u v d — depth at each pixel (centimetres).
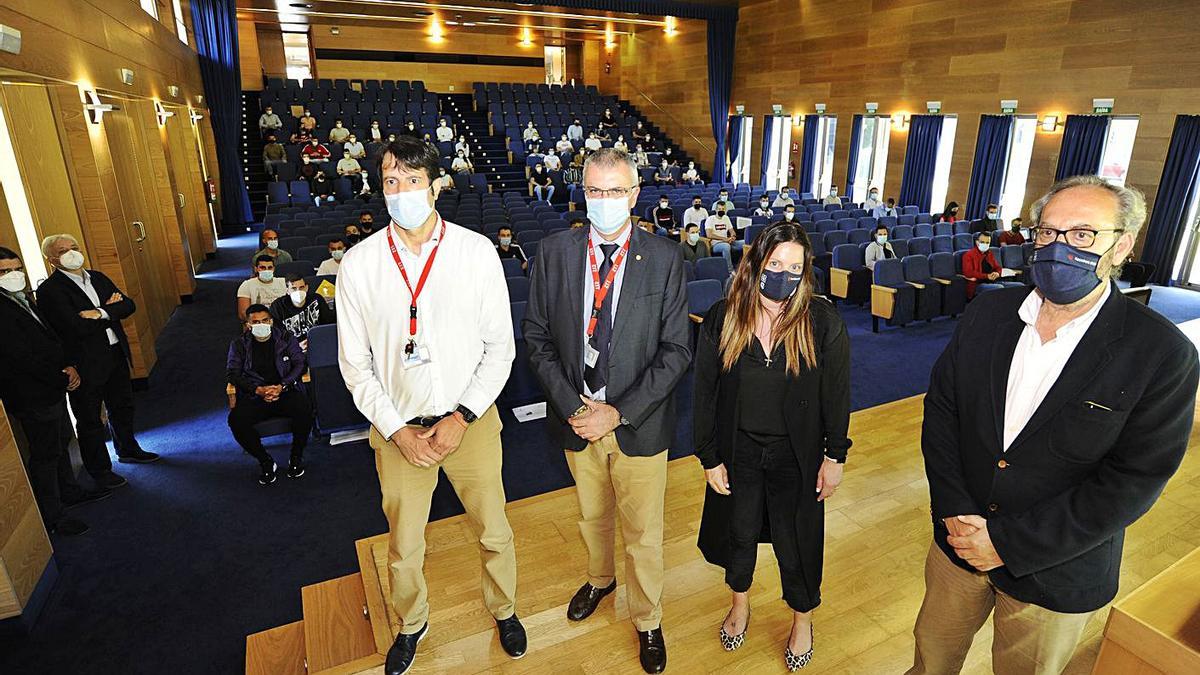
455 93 1933
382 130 1498
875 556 243
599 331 174
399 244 166
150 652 258
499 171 1529
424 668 190
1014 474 128
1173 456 112
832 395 165
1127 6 865
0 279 296
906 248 806
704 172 1678
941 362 146
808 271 161
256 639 243
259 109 1545
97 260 501
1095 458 119
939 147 1157
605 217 165
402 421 167
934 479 143
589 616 209
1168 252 848
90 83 530
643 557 181
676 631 203
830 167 1412
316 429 440
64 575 301
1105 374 117
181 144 938
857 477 301
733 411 170
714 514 187
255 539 330
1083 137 927
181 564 310
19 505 271
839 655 195
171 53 936
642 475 176
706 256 802
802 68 1421
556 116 1748
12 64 388
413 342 167
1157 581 101
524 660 193
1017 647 137
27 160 420
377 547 246
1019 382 130
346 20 1628
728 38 1580
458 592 223
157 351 609
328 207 1013
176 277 764
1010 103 1024
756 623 207
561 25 1727
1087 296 119
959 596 146
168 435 443
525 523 265
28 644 262
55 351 314
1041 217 122
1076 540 117
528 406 482
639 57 1912
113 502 362
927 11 1141
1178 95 824
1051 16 956
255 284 515
